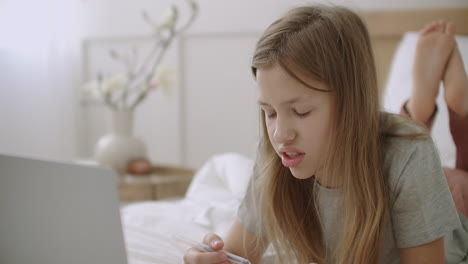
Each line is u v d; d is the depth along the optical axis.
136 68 2.56
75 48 2.66
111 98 2.62
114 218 0.67
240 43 2.30
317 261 0.93
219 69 2.37
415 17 1.87
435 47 1.39
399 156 0.81
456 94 1.35
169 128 2.52
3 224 0.72
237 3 2.28
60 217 0.69
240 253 0.98
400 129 0.83
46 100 2.58
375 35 1.95
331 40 0.76
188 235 1.15
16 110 2.48
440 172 0.80
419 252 0.79
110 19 2.59
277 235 0.92
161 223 1.24
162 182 1.99
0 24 2.43
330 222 0.90
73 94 2.68
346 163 0.79
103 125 2.70
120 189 1.94
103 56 2.64
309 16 0.79
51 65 2.59
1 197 0.71
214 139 2.42
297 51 0.73
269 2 2.21
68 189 0.68
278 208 0.92
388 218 0.83
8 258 0.73
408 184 0.79
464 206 1.09
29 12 2.51
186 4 2.40
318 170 0.86
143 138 2.59
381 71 1.95
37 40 2.54
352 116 0.77
